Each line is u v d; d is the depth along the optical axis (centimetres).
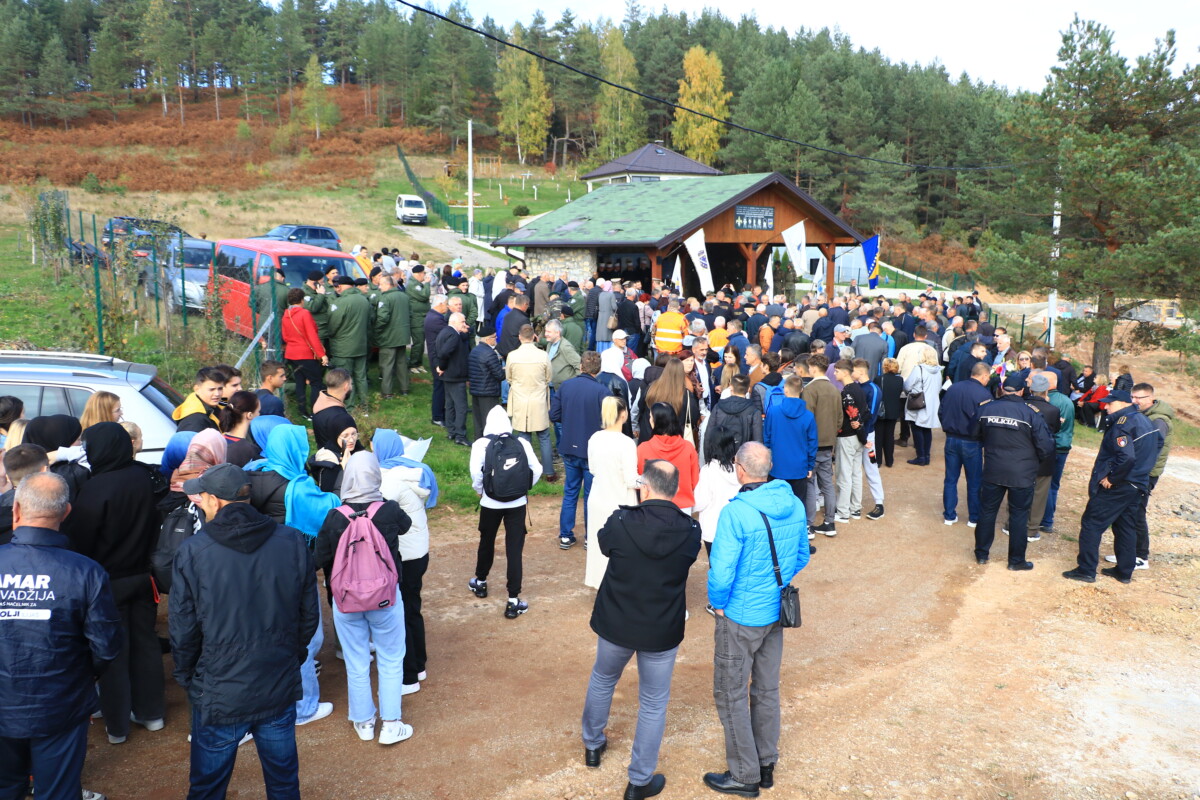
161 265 1447
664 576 461
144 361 1252
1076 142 2588
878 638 715
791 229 2405
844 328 1277
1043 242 2758
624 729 555
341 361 1217
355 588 487
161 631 655
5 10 9719
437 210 6325
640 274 2795
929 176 7600
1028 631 736
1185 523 1125
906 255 6612
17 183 5400
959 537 991
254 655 385
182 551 385
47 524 384
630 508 473
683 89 8650
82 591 381
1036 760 530
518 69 9950
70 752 388
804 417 838
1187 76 2589
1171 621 762
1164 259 2334
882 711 588
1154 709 600
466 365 1177
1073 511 1136
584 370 863
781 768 513
